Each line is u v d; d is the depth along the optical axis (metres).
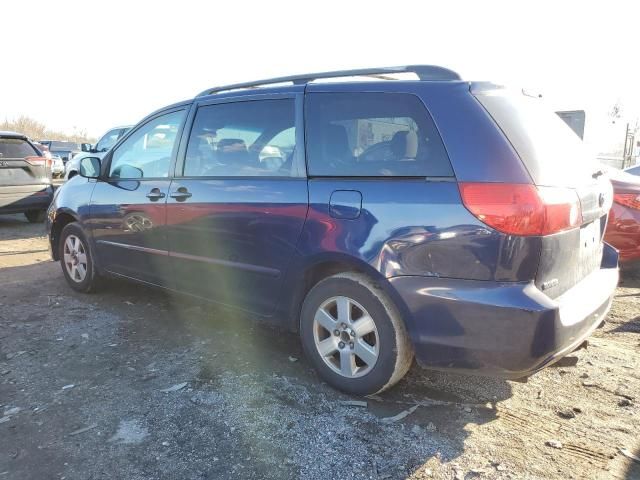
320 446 2.54
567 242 2.62
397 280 2.68
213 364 3.44
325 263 3.01
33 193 9.47
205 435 2.63
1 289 5.22
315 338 3.12
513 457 2.46
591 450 2.52
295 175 3.16
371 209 2.77
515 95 2.90
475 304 2.48
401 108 2.83
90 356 3.57
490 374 2.55
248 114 3.51
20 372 3.32
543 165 2.55
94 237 4.69
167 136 4.08
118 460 2.43
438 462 2.42
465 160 2.56
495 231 2.43
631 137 15.19
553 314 2.41
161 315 4.42
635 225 5.02
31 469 2.37
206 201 3.58
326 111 3.11
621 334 4.02
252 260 3.36
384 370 2.81
